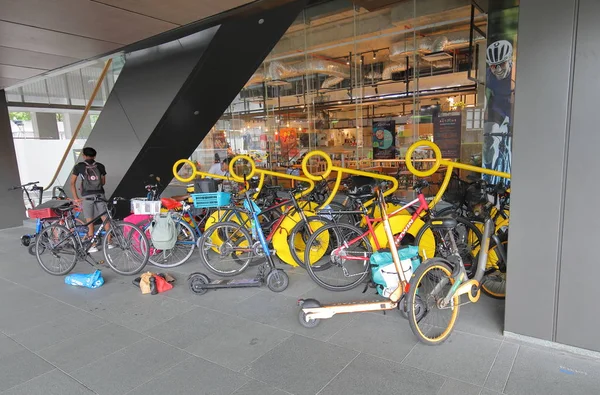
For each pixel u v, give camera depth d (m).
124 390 2.08
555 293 2.18
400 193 6.13
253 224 3.67
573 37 1.94
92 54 4.95
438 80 7.50
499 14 4.89
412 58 7.88
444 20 6.66
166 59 4.89
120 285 3.78
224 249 3.70
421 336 2.34
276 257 4.36
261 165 10.15
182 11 3.58
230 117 10.92
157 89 5.02
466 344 2.36
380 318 2.78
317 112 9.58
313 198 4.44
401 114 8.47
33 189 6.28
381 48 8.16
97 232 4.30
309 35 8.66
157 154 5.60
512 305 2.35
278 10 4.50
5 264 4.67
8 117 7.09
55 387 2.13
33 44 4.39
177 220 4.26
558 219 2.11
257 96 10.34
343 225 3.33
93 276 3.77
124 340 2.64
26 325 2.95
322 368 2.20
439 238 3.40
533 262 2.23
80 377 2.22
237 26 4.45
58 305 3.33
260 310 3.03
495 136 5.13
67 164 7.92
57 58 5.05
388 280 2.59
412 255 2.66
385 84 8.45
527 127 2.13
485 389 1.93
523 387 1.93
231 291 3.45
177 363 2.32
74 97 8.05
